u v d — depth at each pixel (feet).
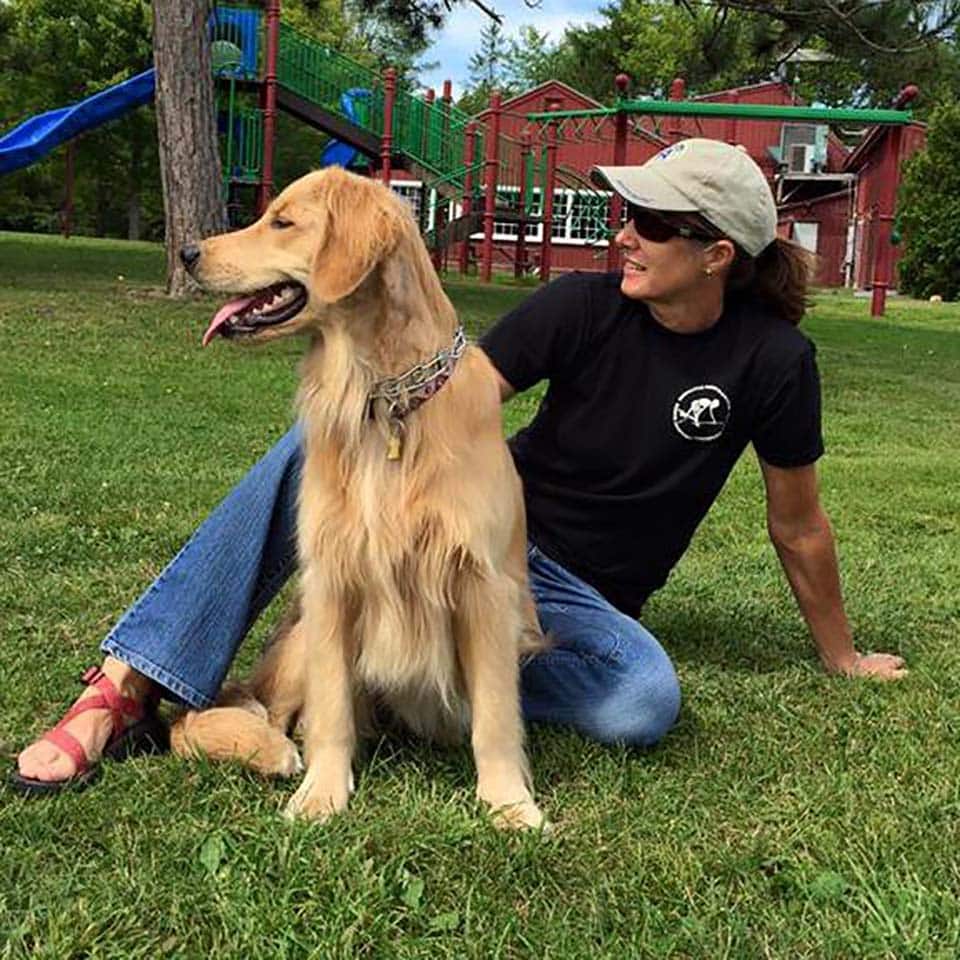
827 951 7.13
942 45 80.69
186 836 8.12
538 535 10.90
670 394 10.35
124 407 25.30
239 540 9.67
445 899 7.58
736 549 17.61
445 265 86.12
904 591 15.64
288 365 32.09
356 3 60.54
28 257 66.33
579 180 80.79
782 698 11.47
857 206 112.37
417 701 9.83
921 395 36.22
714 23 69.72
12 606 13.07
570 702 10.18
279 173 120.67
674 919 7.48
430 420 8.71
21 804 8.55
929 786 9.51
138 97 62.18
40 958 6.72
